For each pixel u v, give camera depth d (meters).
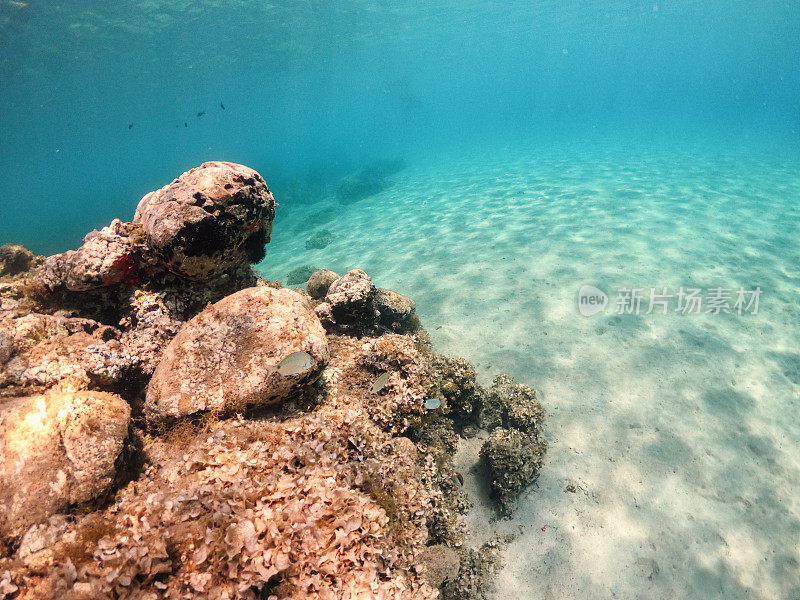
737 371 5.81
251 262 3.81
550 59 115.81
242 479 2.15
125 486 2.25
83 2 14.68
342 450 2.62
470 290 8.66
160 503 1.99
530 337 6.80
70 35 17.16
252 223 3.37
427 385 3.76
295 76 44.56
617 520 3.99
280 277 12.04
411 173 29.44
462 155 36.09
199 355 2.75
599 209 13.30
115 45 19.89
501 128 65.44
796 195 13.62
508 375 5.73
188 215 2.86
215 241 3.03
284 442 2.48
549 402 5.44
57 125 40.47
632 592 3.46
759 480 4.36
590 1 34.44
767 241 9.94
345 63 43.38
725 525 3.95
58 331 2.83
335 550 1.89
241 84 41.19
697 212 12.37
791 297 7.46
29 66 19.33
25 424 2.05
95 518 1.94
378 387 2.97
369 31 30.08
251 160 67.69
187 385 2.67
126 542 1.79
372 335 4.76
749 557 3.70
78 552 1.75
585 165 22.05
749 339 6.44
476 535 3.90
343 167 41.94
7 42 15.95
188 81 32.84
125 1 15.58
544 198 15.52
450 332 7.20
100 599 1.57
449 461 4.09
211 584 1.71
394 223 15.47
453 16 31.19
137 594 1.62
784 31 82.81
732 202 13.24
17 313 2.91
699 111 67.50
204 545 1.79
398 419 3.42
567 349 6.42
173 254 2.92
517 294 8.25
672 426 4.98
